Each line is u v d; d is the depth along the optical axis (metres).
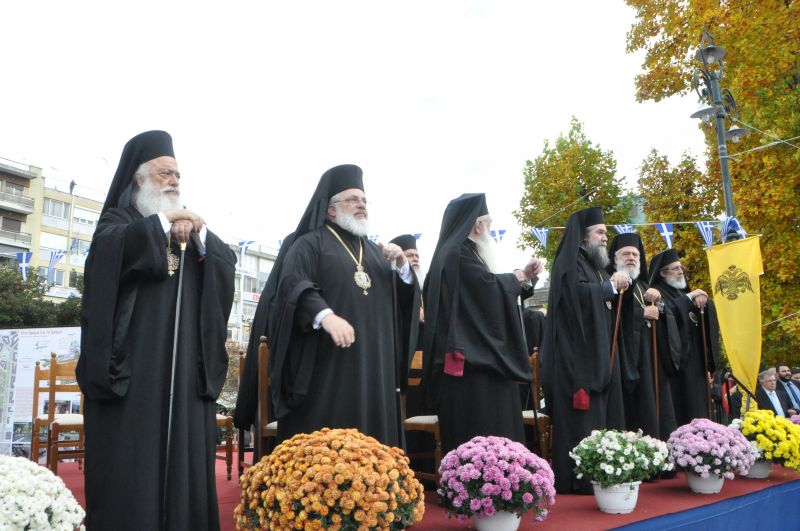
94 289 3.27
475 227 5.30
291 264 4.12
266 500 2.90
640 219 21.80
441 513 4.43
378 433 4.04
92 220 48.47
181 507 3.27
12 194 43.62
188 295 3.54
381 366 4.15
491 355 4.86
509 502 3.79
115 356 3.24
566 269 5.61
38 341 8.87
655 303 6.51
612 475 4.41
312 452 2.96
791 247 13.49
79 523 2.74
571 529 3.95
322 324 3.66
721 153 11.85
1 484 2.54
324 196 4.45
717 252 8.42
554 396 5.46
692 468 5.24
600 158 21.67
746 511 5.29
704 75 12.12
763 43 14.07
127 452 3.22
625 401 6.17
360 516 2.79
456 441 4.90
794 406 11.16
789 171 13.59
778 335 13.74
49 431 5.59
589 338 5.40
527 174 22.64
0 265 27.94
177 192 3.76
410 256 7.37
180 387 3.38
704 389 6.80
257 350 5.55
